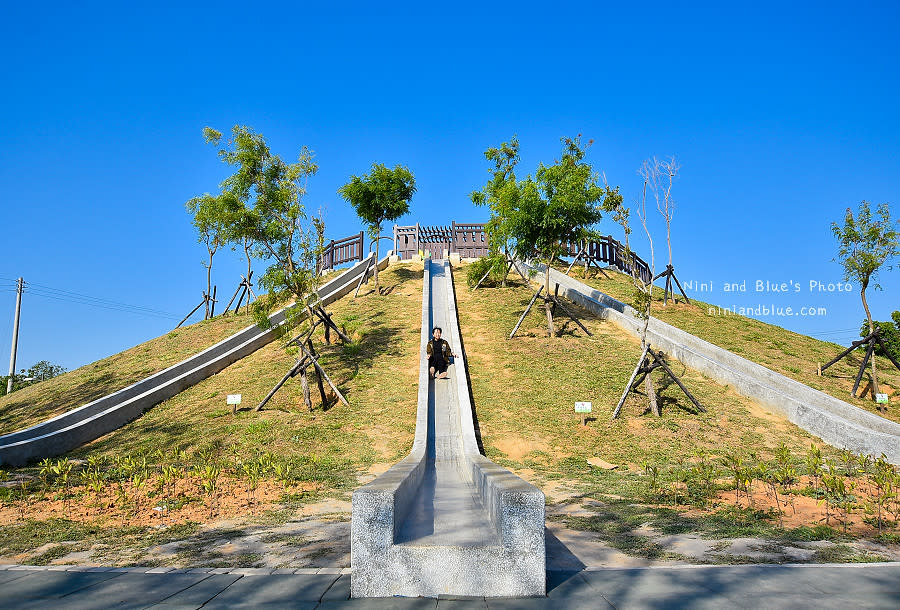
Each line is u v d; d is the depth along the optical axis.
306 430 15.53
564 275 32.12
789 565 5.58
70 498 10.33
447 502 8.20
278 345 23.28
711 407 16.88
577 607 4.53
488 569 4.94
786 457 10.64
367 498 5.06
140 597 4.86
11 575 5.64
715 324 25.56
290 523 8.11
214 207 18.67
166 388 18.88
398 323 24.62
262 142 18.38
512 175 32.16
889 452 13.05
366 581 4.95
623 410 16.70
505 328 23.80
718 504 9.14
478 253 39.44
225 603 4.69
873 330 17.89
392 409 16.88
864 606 4.38
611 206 17.91
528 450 14.32
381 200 28.66
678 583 5.05
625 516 8.32
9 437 14.71
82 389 20.84
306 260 18.78
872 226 17.12
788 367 20.53
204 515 8.81
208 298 29.83
